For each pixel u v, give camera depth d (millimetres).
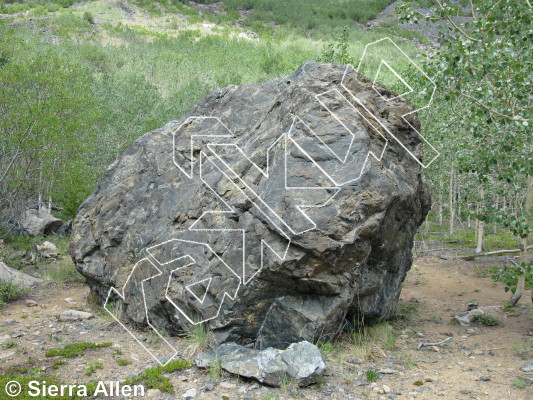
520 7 6629
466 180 16094
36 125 12180
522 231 7148
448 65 6523
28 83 13188
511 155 8000
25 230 15531
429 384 5504
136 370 5984
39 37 40344
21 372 5918
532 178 8594
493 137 7859
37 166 13273
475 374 5758
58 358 6312
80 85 15008
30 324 7703
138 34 51312
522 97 6906
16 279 10258
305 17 68375
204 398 5246
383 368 5930
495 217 7426
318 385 5438
